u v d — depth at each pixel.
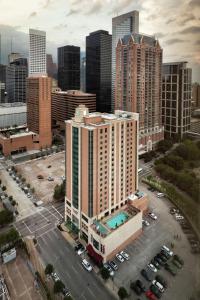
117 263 96.44
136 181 123.56
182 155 158.88
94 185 101.00
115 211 113.06
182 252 99.88
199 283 49.41
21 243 103.44
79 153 102.06
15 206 133.50
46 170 183.62
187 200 123.31
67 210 117.00
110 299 82.44
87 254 101.00
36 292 85.00
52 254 101.00
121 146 110.25
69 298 79.19
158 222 118.69
